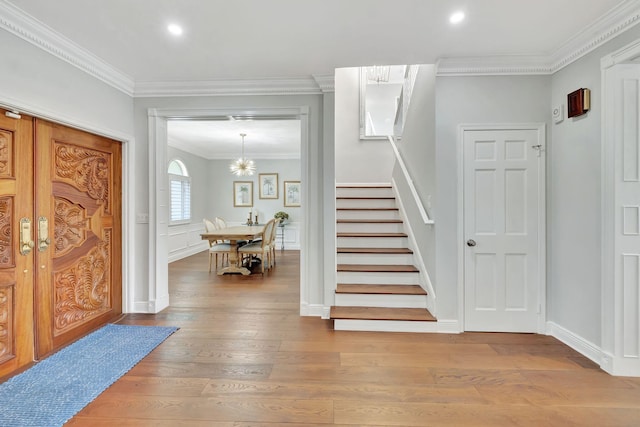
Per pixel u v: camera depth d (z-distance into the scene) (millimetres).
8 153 2270
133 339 2818
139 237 3486
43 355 2516
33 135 2441
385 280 3510
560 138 2766
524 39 2539
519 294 2949
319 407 1892
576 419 1790
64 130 2703
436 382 2158
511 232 2934
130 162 3418
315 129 3369
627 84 2203
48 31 2361
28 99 2287
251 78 3291
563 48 2629
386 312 3145
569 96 2604
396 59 2891
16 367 2314
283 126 5734
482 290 2973
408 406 1905
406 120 4258
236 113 3410
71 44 2562
